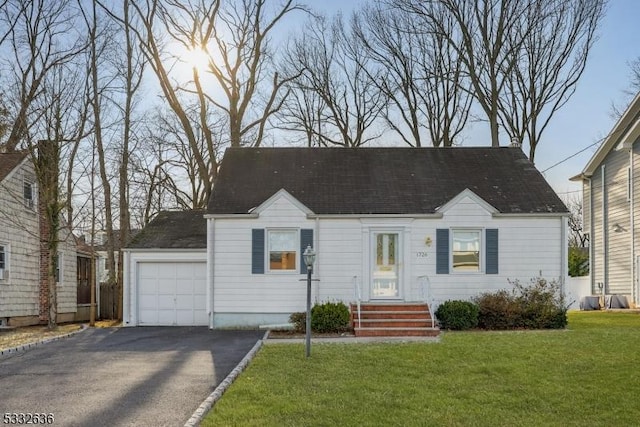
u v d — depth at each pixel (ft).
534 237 62.80
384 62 112.68
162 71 92.02
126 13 92.79
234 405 27.43
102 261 124.16
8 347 47.60
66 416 26.37
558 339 47.67
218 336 55.62
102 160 84.53
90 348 48.14
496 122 100.83
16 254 70.38
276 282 62.44
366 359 39.24
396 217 62.54
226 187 67.97
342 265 62.44
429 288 59.21
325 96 115.96
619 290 92.22
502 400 28.63
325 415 25.88
